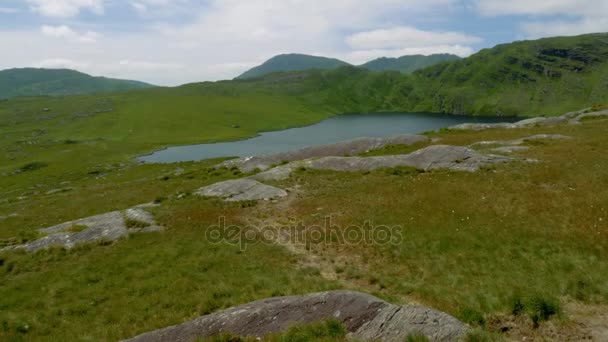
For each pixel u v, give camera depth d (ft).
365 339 43.14
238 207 114.93
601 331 45.21
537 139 156.76
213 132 643.86
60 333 56.70
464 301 54.44
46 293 70.54
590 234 68.28
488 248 69.72
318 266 73.46
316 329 44.93
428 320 44.45
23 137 583.58
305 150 199.82
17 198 221.05
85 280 74.33
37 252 90.07
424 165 137.90
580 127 176.04
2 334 57.16
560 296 53.26
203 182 170.09
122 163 376.48
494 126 225.76
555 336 45.29
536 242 68.74
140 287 68.59
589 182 93.15
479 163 126.93
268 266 73.72
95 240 94.58
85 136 600.39
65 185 269.03
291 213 106.01
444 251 71.56
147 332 51.65
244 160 201.36
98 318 59.72
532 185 98.43
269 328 47.47
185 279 69.92
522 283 57.11
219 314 51.47
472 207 88.84
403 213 92.02
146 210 114.52
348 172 145.79
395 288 61.93
